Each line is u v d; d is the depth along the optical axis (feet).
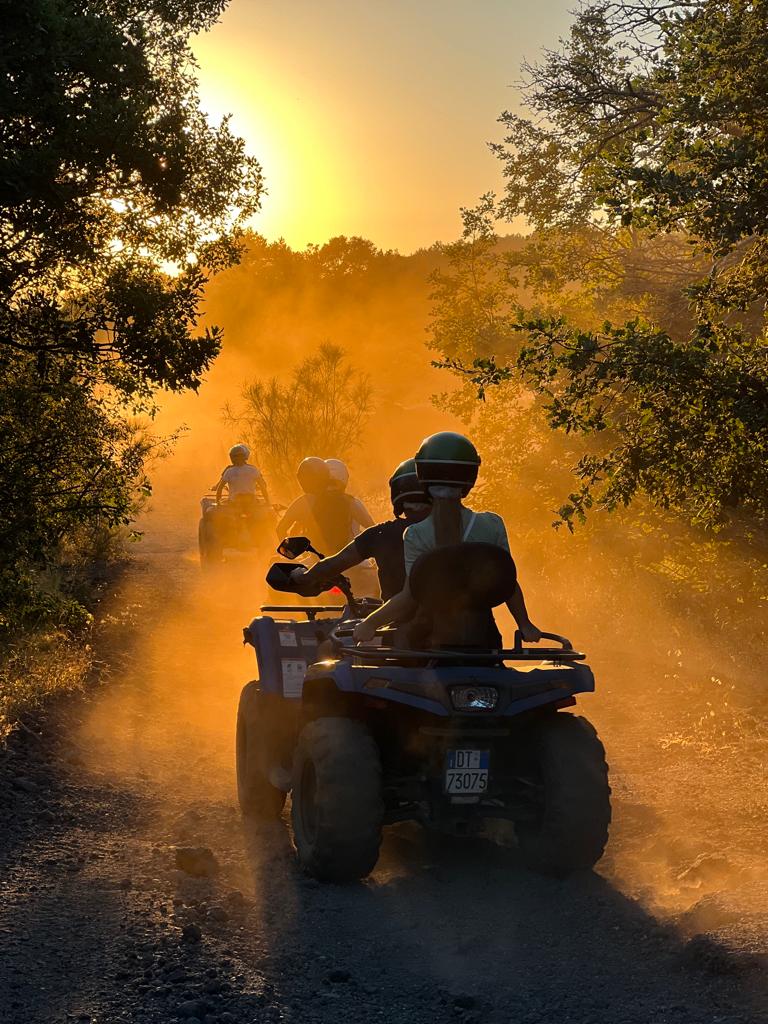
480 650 18.15
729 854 19.22
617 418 36.01
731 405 24.77
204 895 17.17
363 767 17.61
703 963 14.20
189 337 29.40
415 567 17.87
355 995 13.89
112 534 62.13
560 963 14.89
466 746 17.79
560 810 17.69
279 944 15.43
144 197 31.12
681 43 28.40
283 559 35.50
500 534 18.81
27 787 22.44
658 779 24.41
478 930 16.08
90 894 16.93
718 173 25.32
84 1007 13.12
